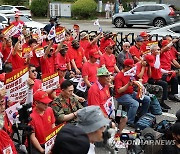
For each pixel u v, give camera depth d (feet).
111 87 26.89
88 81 27.09
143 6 89.76
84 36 39.45
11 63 30.83
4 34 32.81
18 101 17.69
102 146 19.77
